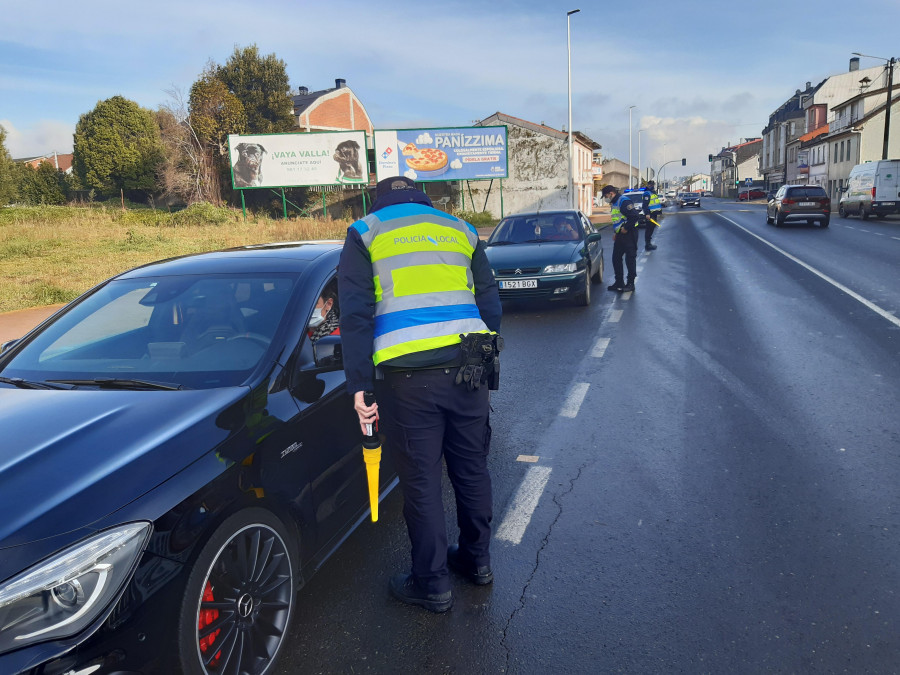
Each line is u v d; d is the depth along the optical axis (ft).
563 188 134.21
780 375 19.93
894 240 63.00
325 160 114.52
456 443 9.19
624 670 8.00
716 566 10.14
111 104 157.89
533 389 19.77
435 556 9.08
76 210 103.76
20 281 45.52
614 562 10.37
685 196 222.69
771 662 8.05
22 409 8.30
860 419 15.94
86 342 10.03
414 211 8.85
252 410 8.28
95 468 6.82
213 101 127.44
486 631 8.80
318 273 10.81
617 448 14.92
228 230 87.15
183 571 6.63
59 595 5.81
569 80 116.78
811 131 241.55
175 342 9.71
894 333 24.68
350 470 10.05
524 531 11.43
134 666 6.16
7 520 6.16
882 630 8.54
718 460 13.99
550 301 36.04
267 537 7.95
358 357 8.23
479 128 118.32
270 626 8.11
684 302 33.65
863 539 10.68
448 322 8.55
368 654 8.39
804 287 36.73
